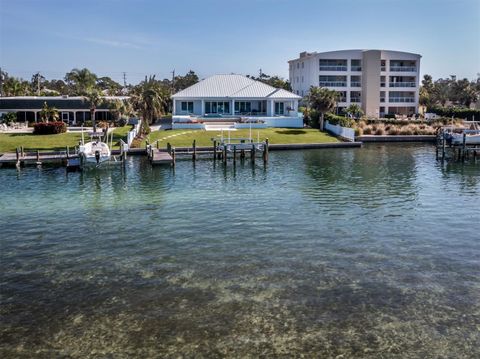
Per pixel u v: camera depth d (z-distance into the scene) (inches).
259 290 666.8
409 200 1211.9
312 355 518.6
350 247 840.3
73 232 947.3
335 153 2229.3
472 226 968.9
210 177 1587.1
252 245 853.8
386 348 530.6
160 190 1368.1
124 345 538.6
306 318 590.9
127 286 685.3
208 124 2893.7
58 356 520.1
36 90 5541.3
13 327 578.6
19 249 848.3
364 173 1647.4
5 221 1031.6
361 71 4153.5
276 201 1203.2
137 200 1232.8
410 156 2118.6
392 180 1508.4
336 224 985.5
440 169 1744.6
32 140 2374.5
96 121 3129.9
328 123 2837.1
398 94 4254.4
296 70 4667.8
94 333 563.2
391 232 928.9
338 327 571.2
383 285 681.0
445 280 698.2
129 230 956.0
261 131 2701.8
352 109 3444.9
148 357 516.1
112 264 770.8
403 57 4173.2
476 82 5723.4
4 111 3129.9
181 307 621.0
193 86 3321.9
